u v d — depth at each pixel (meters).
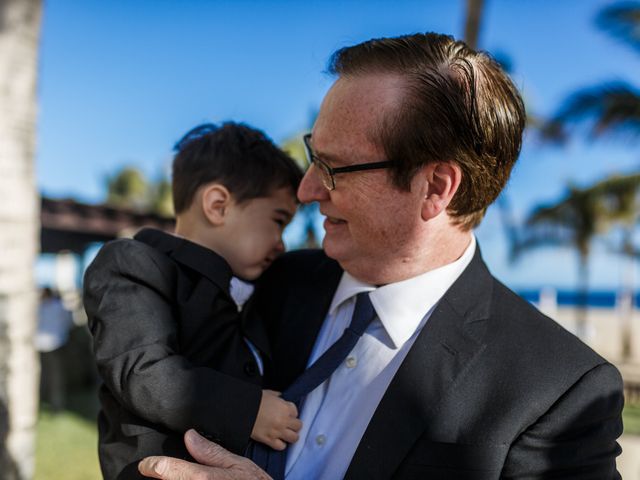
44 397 7.64
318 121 1.33
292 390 1.31
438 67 1.26
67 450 5.66
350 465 1.19
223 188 1.59
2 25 2.39
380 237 1.29
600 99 11.07
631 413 9.01
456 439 1.17
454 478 1.15
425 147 1.23
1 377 2.38
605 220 16.20
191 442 1.19
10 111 2.39
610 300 59.84
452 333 1.28
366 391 1.28
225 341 1.46
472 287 1.36
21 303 2.44
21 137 2.44
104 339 1.32
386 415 1.21
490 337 1.27
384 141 1.24
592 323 31.30
